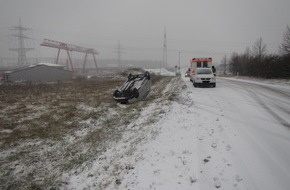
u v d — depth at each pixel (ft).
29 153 33.45
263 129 28.86
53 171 29.14
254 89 62.44
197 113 36.47
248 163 21.07
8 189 26.23
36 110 53.88
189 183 19.19
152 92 73.72
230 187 18.13
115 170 25.25
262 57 121.70
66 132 39.86
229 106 40.70
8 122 45.29
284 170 19.80
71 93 78.84
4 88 100.17
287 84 76.18
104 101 60.54
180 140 27.14
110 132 37.78
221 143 25.25
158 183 20.11
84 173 27.40
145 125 36.63
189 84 78.43
